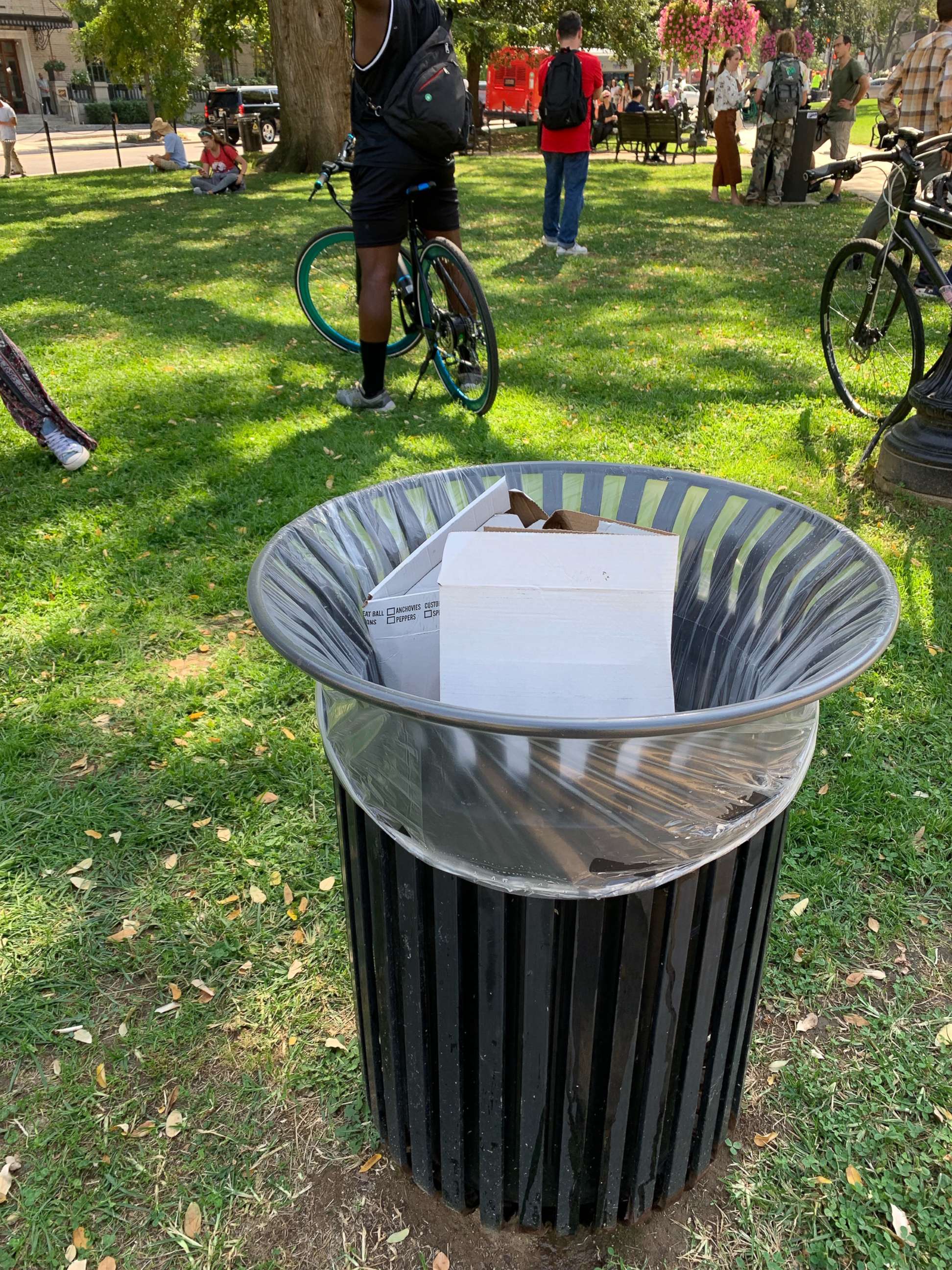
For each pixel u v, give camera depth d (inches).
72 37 1653.5
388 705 39.6
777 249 370.0
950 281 166.2
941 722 111.9
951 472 155.8
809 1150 71.0
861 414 195.2
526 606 49.4
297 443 187.2
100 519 160.2
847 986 83.6
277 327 277.6
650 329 263.3
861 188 567.5
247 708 117.4
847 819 99.8
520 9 952.3
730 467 171.6
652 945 49.5
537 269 340.5
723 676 60.9
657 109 1120.2
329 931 89.1
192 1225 66.5
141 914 90.7
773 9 986.7
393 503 65.0
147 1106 74.5
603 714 51.3
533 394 213.5
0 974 84.6
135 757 109.8
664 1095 57.0
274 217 473.1
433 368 236.1
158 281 343.9
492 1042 53.1
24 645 129.0
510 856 45.9
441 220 195.9
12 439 195.0
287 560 54.7
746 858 50.7
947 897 92.0
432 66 168.4
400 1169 69.4
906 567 140.9
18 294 328.2
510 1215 65.6
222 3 833.5
